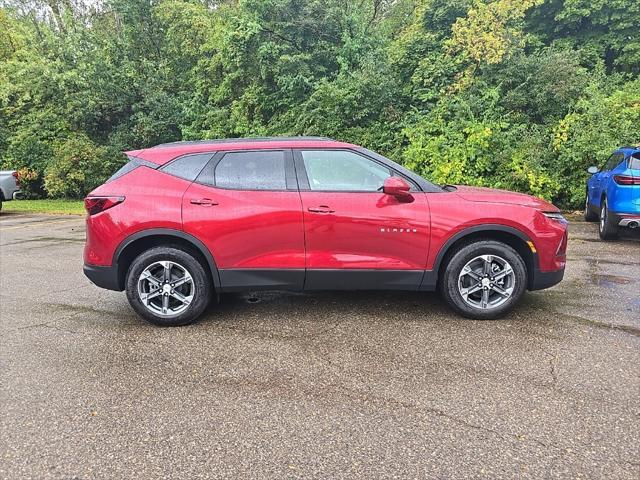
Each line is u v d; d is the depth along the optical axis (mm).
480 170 11625
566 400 3033
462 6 13945
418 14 15594
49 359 3771
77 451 2600
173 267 4461
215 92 17234
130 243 4379
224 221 4320
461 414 2896
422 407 2984
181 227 4328
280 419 2881
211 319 4645
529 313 4648
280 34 14883
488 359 3639
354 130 13477
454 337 4078
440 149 11914
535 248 4348
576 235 8844
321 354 3791
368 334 4184
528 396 3090
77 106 17172
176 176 4473
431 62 13781
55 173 16156
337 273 4367
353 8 15570
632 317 4516
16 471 2438
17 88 17562
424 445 2600
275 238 4332
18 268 6992
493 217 4289
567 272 6184
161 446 2633
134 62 17984
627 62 14633
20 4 22797
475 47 12727
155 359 3754
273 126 14781
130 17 18672
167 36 18797
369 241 4328
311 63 14867
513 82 12633
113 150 16844
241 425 2824
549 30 15773
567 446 2568
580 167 11219
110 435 2742
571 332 4152
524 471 2375
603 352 3732
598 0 14336
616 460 2447
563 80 11938
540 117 12500
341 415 2914
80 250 8383
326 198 4336
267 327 4406
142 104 17188
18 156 17281
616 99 11797
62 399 3150
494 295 4492
